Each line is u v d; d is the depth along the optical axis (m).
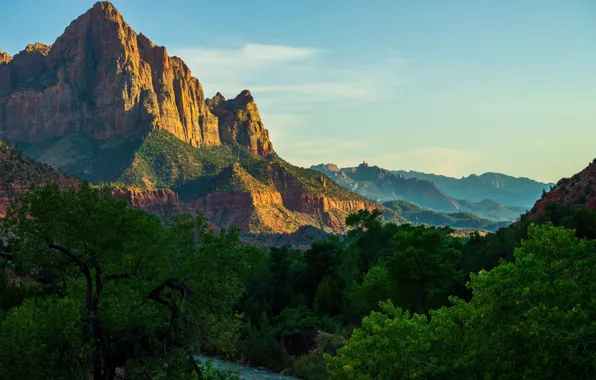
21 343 20.34
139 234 24.88
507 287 20.00
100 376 22.95
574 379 17.69
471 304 21.53
